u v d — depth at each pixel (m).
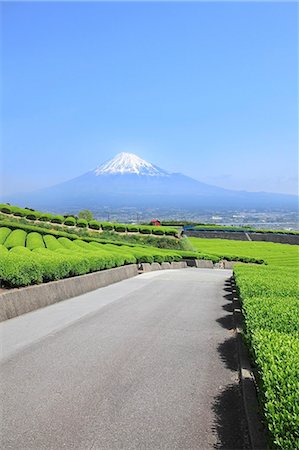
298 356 4.32
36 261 13.11
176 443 4.39
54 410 5.11
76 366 6.80
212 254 44.59
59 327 9.79
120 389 5.82
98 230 54.56
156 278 24.66
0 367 6.68
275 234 65.06
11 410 5.09
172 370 6.73
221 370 6.80
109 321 10.66
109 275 20.83
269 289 10.04
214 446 4.35
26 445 4.30
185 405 5.34
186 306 13.60
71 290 15.50
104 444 4.34
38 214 54.47
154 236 53.41
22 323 10.20
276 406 3.44
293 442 3.17
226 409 5.25
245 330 7.42
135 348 8.03
